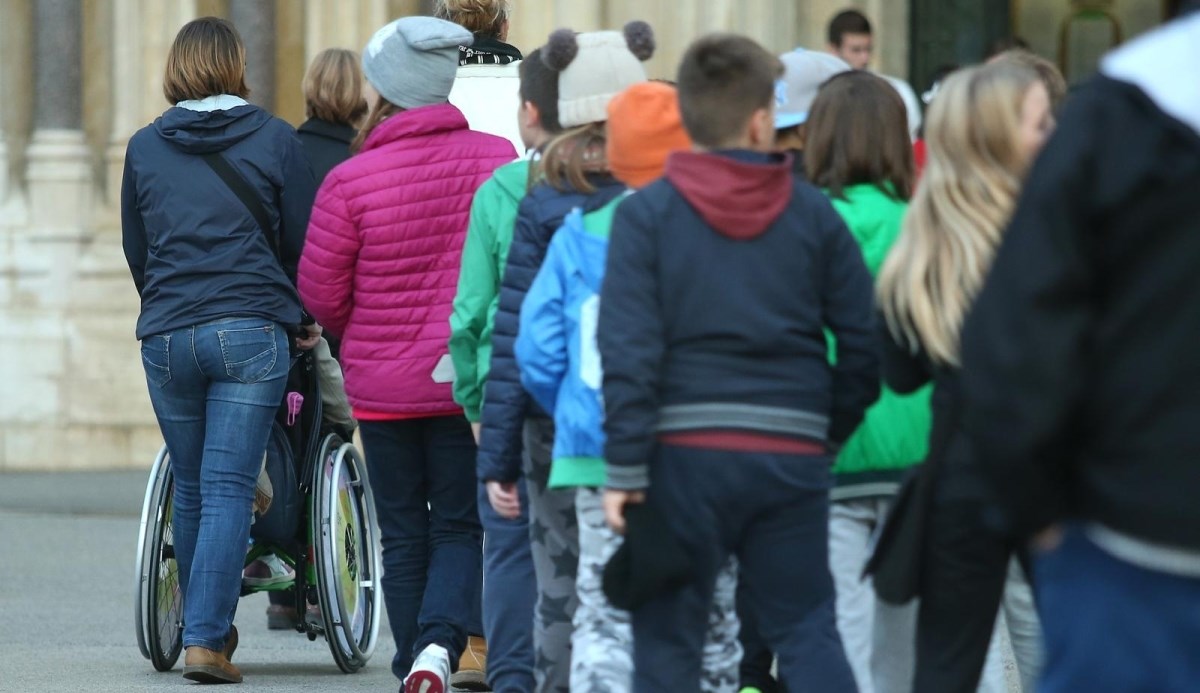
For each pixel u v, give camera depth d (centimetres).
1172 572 734
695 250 1123
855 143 1350
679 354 1126
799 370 1138
